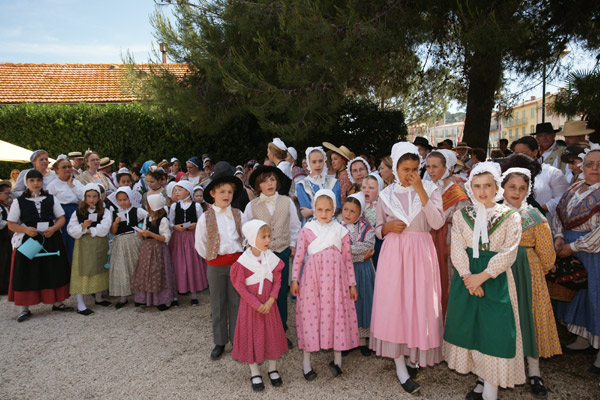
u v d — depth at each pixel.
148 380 3.20
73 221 4.72
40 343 3.94
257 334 3.01
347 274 3.26
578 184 3.45
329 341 3.07
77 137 11.19
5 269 5.70
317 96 7.74
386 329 2.95
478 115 9.32
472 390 2.88
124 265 4.90
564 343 3.68
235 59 8.01
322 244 3.21
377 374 3.23
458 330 2.74
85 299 5.40
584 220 3.22
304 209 4.18
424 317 2.87
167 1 8.90
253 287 3.03
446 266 3.38
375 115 13.45
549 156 5.01
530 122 52.62
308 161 4.27
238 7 8.12
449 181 3.65
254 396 2.94
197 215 5.17
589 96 5.06
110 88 15.05
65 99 13.88
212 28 8.70
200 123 9.38
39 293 4.65
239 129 12.20
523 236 2.97
